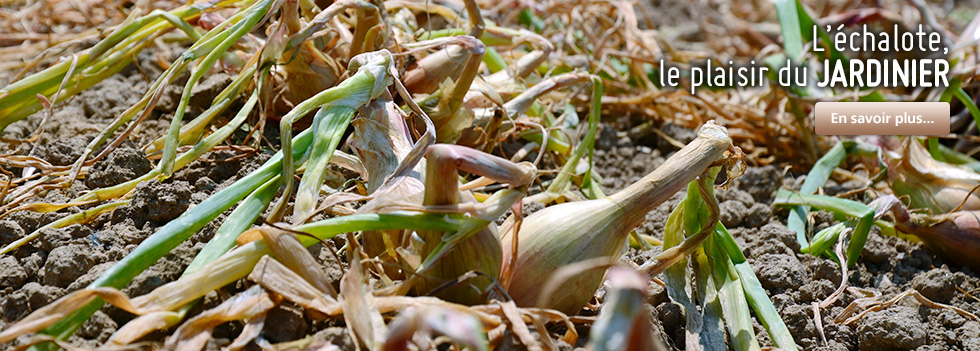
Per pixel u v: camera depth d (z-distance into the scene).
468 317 0.58
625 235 0.70
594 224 0.69
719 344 0.72
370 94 0.73
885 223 0.88
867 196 0.93
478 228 0.66
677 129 1.03
